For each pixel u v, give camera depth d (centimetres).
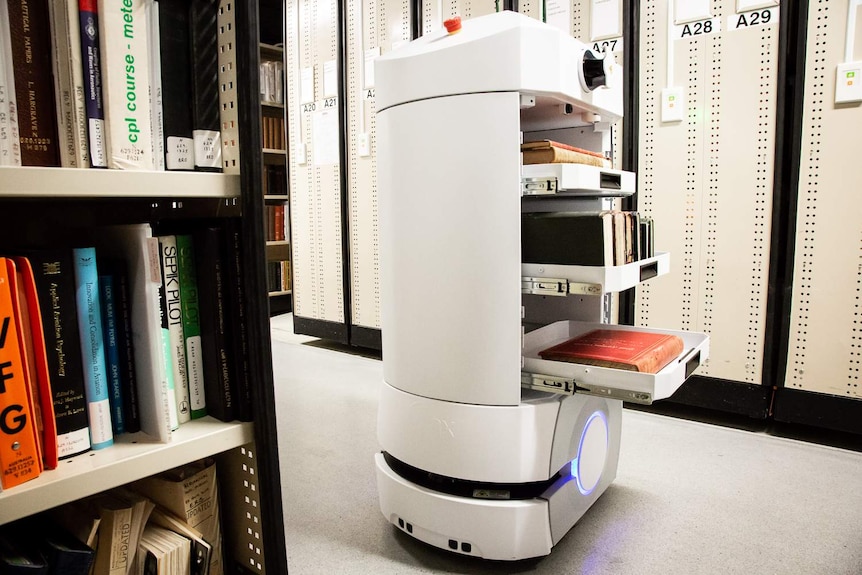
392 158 136
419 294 133
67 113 74
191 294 89
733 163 222
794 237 211
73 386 76
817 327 209
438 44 128
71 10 72
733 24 216
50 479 70
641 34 237
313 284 380
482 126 121
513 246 122
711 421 232
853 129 196
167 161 84
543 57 119
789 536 147
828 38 198
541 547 131
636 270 130
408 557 142
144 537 89
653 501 166
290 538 151
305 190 376
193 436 84
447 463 132
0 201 97
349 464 197
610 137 162
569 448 136
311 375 308
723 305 229
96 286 79
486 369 127
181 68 84
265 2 512
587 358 121
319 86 356
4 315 67
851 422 203
